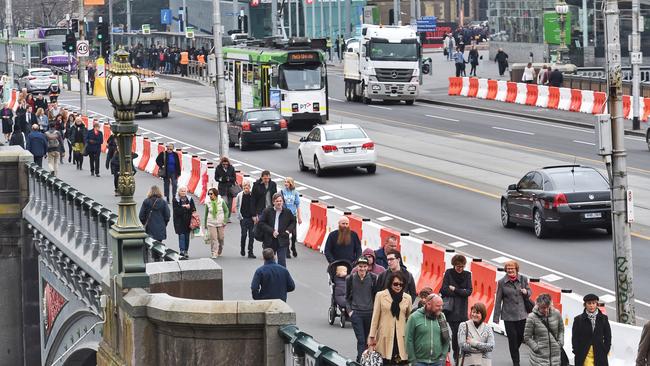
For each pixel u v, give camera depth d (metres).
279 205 69.56
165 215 73.50
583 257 73.88
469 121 154.38
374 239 72.69
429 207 93.56
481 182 105.06
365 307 49.06
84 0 175.75
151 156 119.50
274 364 35.41
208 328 36.12
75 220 66.94
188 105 194.00
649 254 74.56
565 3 199.88
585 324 46.81
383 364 44.62
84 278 64.06
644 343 42.56
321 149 110.06
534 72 178.00
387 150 128.12
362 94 184.38
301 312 61.69
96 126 114.75
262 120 131.50
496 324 55.34
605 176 81.31
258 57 155.12
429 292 43.56
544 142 130.50
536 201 80.44
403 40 179.62
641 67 191.88
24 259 85.81
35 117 131.88
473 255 75.38
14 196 85.38
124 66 41.53
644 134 133.25
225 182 91.75
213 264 44.12
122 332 40.97
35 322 86.44
